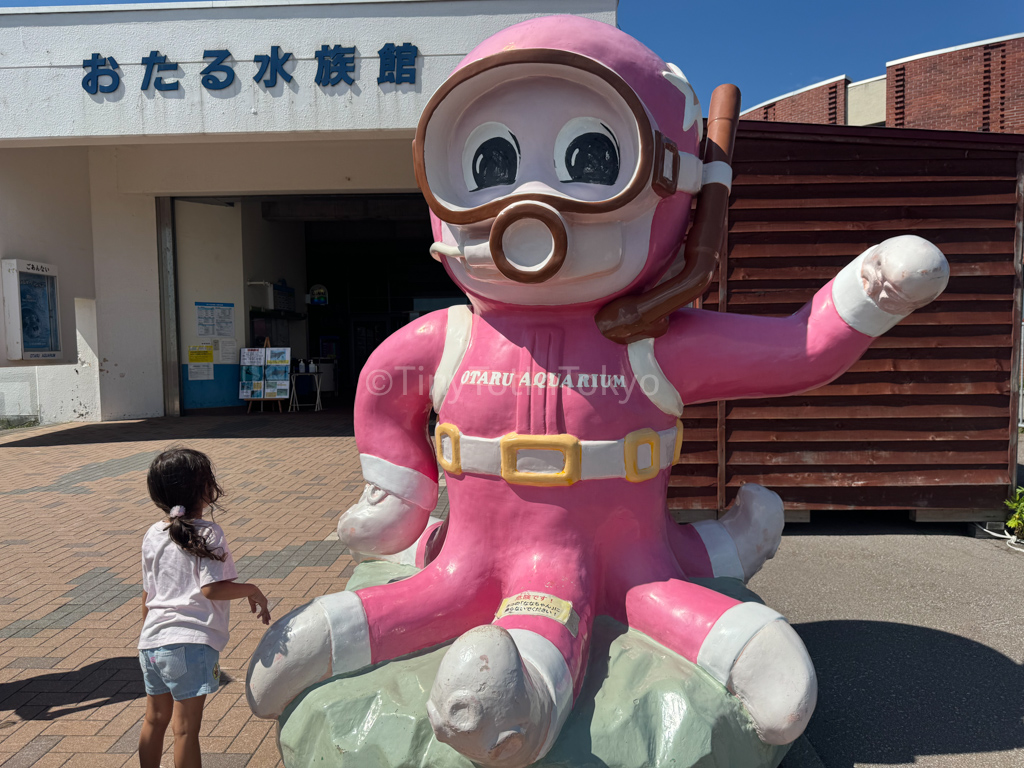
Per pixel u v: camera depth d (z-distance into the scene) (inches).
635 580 101.8
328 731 86.2
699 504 219.3
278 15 357.4
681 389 103.2
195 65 361.7
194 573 91.4
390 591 99.8
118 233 512.4
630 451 97.8
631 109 87.9
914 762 105.0
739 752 86.1
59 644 148.1
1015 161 208.5
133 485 306.8
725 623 89.8
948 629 152.0
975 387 212.7
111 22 362.0
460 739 69.7
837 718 117.0
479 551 102.2
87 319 510.9
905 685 128.0
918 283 88.4
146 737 93.0
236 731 114.2
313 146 488.4
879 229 210.7
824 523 234.2
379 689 89.7
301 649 90.9
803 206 211.6
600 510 98.6
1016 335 211.0
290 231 665.0
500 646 72.3
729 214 213.3
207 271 560.4
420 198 601.6
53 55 364.5
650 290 98.0
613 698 86.5
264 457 367.9
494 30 351.9
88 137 369.7
